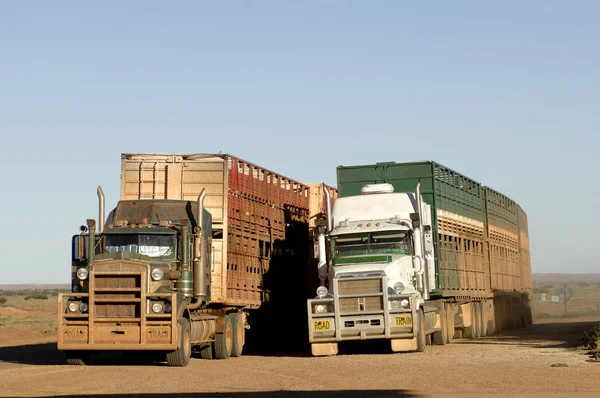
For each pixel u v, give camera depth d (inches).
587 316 2940.5
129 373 773.9
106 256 844.6
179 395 614.9
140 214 925.8
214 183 1017.5
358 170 1224.2
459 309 1357.0
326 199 1077.1
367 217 1058.1
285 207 1274.6
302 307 1320.1
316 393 619.8
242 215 1082.1
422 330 1010.7
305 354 1091.9
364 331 978.7
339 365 856.3
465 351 1032.2
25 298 5167.3
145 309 828.0
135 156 1033.5
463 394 595.2
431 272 1106.1
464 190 1429.6
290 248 1288.1
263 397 598.5
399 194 1074.1
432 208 1198.3
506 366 801.6
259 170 1159.0
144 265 835.4
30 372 794.2
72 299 842.8
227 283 1007.6
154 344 826.2
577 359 864.3
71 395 616.4
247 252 1096.2
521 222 2097.7
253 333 1140.5
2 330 1855.3
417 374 738.2
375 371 776.9
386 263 994.7
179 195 1017.5
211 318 962.7
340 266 1006.4
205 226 941.2
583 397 564.4
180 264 879.1
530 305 2208.4
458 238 1358.3
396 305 984.3
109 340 831.7
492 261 1648.6
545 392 597.3
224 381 707.4
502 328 1720.0
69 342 832.9
